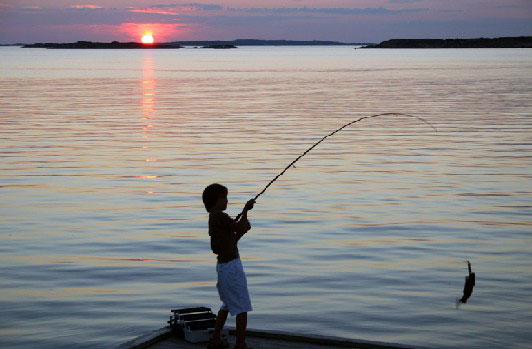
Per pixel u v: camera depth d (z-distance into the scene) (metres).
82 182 15.97
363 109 33.53
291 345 5.82
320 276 9.05
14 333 7.14
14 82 58.72
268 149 21.02
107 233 11.43
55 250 10.39
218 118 30.06
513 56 162.12
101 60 149.88
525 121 27.94
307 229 11.66
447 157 19.42
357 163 18.50
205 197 5.70
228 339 5.98
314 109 33.88
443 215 12.68
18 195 14.53
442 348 6.72
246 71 84.62
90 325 7.37
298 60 144.62
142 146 21.62
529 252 10.24
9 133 24.64
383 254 10.14
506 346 6.79
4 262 9.74
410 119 29.41
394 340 6.93
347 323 7.39
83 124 27.66
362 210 13.09
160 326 7.34
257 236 11.19
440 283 8.74
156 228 11.80
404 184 15.68
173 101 39.41
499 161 18.72
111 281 8.91
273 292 8.41
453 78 62.69
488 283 8.73
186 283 8.83
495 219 12.38
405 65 102.88
